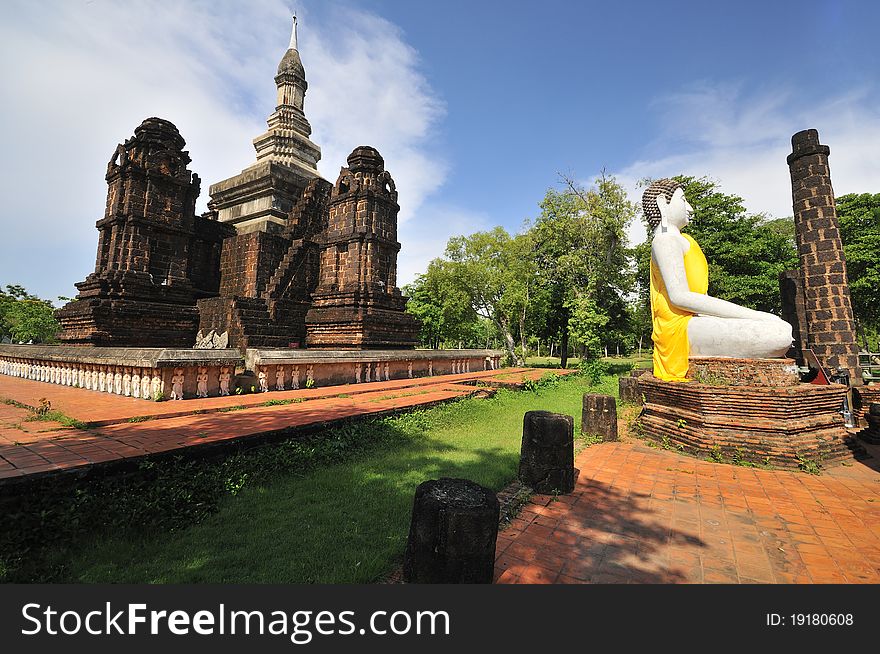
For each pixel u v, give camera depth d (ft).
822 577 11.96
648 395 32.71
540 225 88.17
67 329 48.37
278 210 65.00
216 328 51.52
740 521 15.58
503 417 32.22
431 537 10.21
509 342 101.14
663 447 26.53
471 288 98.27
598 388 53.01
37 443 16.37
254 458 17.95
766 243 87.86
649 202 35.53
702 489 19.02
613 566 12.30
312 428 21.74
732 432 24.48
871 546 13.78
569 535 14.23
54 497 12.63
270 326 53.06
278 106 73.56
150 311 48.29
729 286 84.02
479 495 10.96
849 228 79.56
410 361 51.24
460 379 50.44
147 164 50.47
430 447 23.09
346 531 12.93
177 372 27.68
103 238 49.80
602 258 82.17
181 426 20.35
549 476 17.93
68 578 10.36
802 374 40.78
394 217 57.82
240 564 11.18
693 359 30.30
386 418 26.55
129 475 14.67
